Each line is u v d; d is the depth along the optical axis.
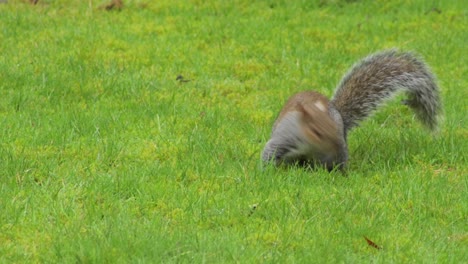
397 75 12.71
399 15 20.50
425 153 12.49
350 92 12.44
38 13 19.69
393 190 10.91
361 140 13.08
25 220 9.64
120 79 15.58
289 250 9.09
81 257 8.59
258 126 13.56
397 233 9.65
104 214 9.80
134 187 10.64
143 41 18.06
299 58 17.42
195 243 8.98
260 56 17.53
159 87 15.36
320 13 20.59
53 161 11.47
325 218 9.92
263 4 21.14
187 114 13.97
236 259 8.66
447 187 11.09
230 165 11.52
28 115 13.36
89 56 16.81
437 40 18.73
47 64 16.19
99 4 20.45
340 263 8.77
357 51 18.12
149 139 12.62
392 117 14.56
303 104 11.24
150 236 9.07
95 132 12.70
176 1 21.00
